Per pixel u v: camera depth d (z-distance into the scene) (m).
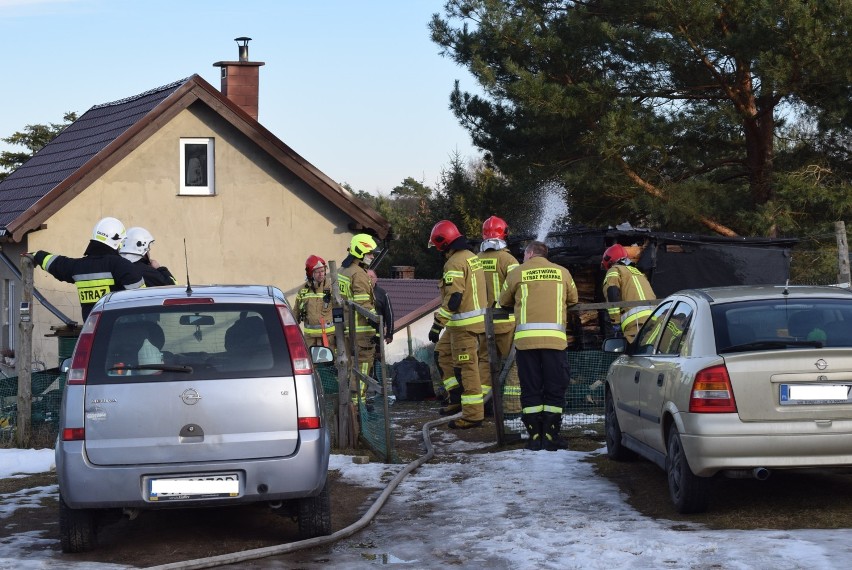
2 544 6.87
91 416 6.29
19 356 11.38
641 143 22.00
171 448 6.27
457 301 12.11
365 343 13.84
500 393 10.98
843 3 19.42
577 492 8.20
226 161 20.30
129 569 6.00
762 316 7.31
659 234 16.62
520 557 6.08
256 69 23.33
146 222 19.72
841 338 7.15
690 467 6.96
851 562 5.49
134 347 6.46
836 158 23.61
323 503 6.69
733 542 6.12
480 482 8.77
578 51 22.92
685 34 21.62
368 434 11.12
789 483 8.25
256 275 20.50
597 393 12.84
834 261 24.30
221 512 7.80
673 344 7.93
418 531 7.06
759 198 23.44
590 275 17.89
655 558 5.85
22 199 20.17
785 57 20.09
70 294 18.39
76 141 22.44
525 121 24.39
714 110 22.59
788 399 6.78
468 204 34.59
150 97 21.61
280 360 6.50
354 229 21.12
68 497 6.23
